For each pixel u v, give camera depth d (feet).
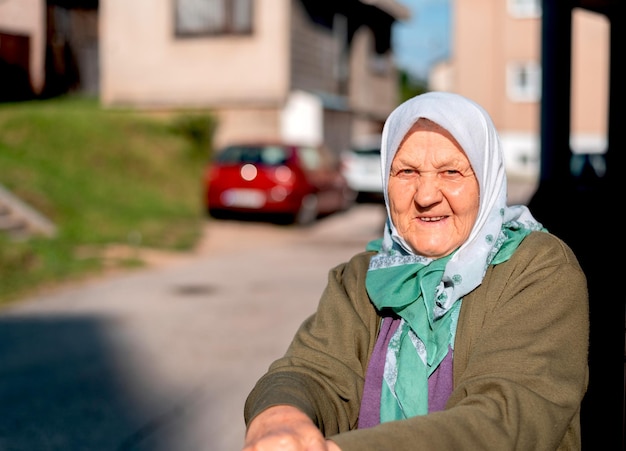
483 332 4.69
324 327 5.24
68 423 14.92
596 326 6.75
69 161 42.63
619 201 7.74
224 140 54.13
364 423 4.95
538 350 4.45
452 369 4.83
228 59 53.47
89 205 39.50
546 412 4.19
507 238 5.12
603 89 67.56
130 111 48.39
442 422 3.93
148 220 40.55
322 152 49.34
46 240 33.78
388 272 5.21
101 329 21.83
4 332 21.45
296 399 4.40
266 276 30.01
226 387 16.97
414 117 5.03
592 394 6.64
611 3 13.48
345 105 68.44
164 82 49.55
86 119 45.80
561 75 17.17
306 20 59.52
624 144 12.87
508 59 72.69
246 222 44.73
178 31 50.47
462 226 5.06
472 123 5.03
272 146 44.50
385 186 5.35
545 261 4.90
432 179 5.06
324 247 37.96
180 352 19.58
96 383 17.20
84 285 27.68
